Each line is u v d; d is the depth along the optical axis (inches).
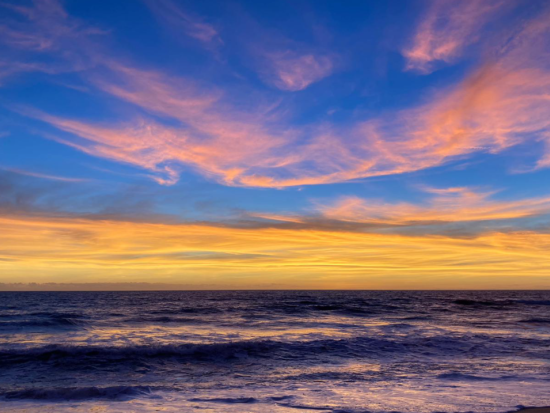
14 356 529.7
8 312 1408.7
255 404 294.2
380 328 888.9
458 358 548.7
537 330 866.8
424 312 1501.0
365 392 341.7
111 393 339.6
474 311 1587.1
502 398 308.5
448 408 276.1
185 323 1002.1
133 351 560.4
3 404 301.1
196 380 435.8
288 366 509.7
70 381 433.7
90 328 881.5
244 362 531.8
